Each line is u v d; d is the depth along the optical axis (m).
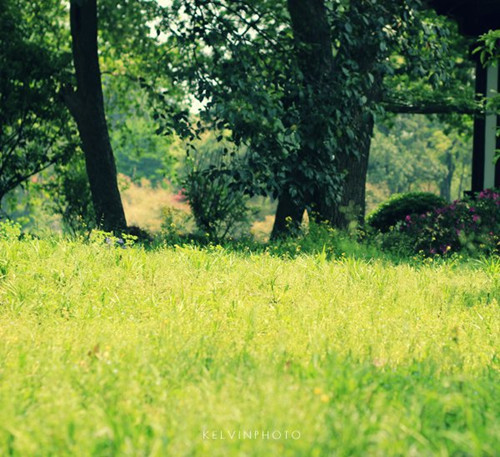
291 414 3.62
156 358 5.05
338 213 17.36
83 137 17.67
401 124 72.06
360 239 15.45
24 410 4.02
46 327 6.35
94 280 8.52
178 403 4.03
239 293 8.18
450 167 71.06
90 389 4.36
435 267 11.83
